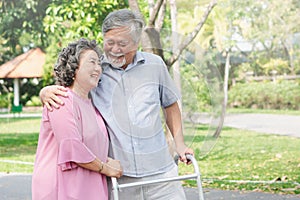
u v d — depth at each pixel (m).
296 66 22.27
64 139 2.93
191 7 12.96
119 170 3.08
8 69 26.56
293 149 10.77
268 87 22.11
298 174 7.93
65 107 2.97
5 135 16.11
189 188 6.76
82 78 3.03
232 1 17.64
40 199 2.99
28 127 18.62
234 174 8.08
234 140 12.34
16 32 13.70
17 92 29.44
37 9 12.91
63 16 11.41
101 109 3.17
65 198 2.94
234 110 21.33
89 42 3.09
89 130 3.02
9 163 9.93
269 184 7.08
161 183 3.26
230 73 22.86
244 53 22.38
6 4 13.09
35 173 3.04
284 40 21.06
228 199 6.11
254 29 20.02
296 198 6.08
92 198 2.99
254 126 15.53
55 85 3.09
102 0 10.27
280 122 16.55
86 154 2.95
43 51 26.64
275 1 19.47
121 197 3.23
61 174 2.97
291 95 21.81
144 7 9.78
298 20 19.98
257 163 9.17
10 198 6.43
